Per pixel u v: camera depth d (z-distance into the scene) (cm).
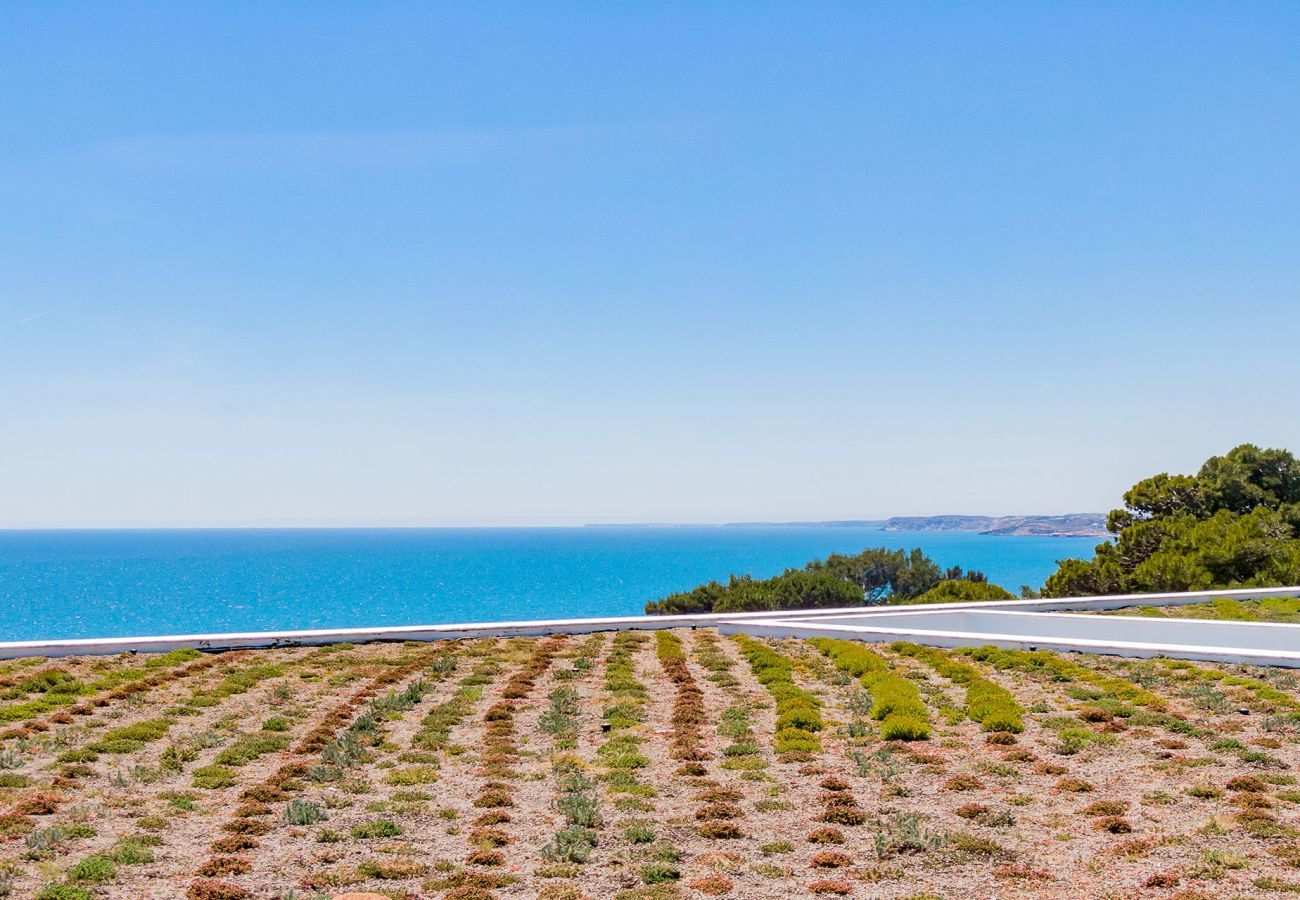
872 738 1983
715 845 1395
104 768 1766
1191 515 5803
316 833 1438
